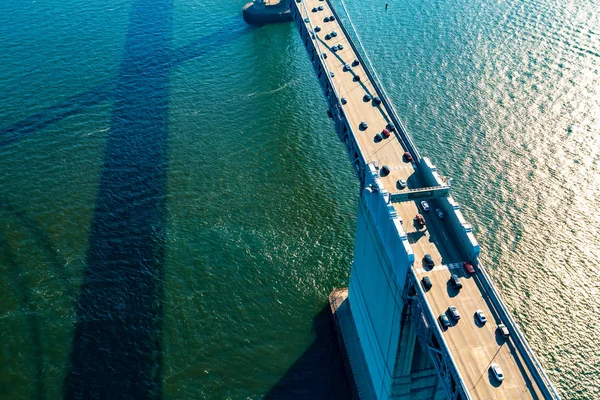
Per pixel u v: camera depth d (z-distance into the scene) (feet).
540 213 428.15
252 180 474.49
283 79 605.31
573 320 359.46
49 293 380.37
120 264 402.11
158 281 390.83
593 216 424.87
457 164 471.21
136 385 331.36
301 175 479.41
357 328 358.43
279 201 453.99
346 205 450.71
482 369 244.22
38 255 406.21
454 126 511.40
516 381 240.12
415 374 306.76
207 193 461.37
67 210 442.09
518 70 584.81
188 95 575.79
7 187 460.55
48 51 628.69
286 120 545.03
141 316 368.07
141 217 438.81
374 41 636.48
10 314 366.43
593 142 490.90
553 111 526.57
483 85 563.48
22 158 489.26
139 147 506.89
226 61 633.20
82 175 475.31
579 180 454.81
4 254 405.59
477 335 256.73
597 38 632.38
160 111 551.59
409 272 262.47
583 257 396.57
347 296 382.22
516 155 479.41
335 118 421.18
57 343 350.64
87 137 515.91
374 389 336.08
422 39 640.99
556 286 379.14
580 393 325.21
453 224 303.89
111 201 451.94
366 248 328.90
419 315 262.67
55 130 521.65
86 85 581.53
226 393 330.34
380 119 399.65
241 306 376.89
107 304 374.84
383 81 568.41
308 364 349.41
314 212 444.14
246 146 511.40
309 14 564.71
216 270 399.44
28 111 542.98
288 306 379.14
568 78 570.46
